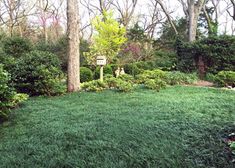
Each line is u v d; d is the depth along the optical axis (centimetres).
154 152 301
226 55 1210
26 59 716
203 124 405
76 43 802
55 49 1370
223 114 477
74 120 440
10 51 1157
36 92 719
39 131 381
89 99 643
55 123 421
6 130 398
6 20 2067
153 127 391
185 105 557
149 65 1353
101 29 1446
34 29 2139
